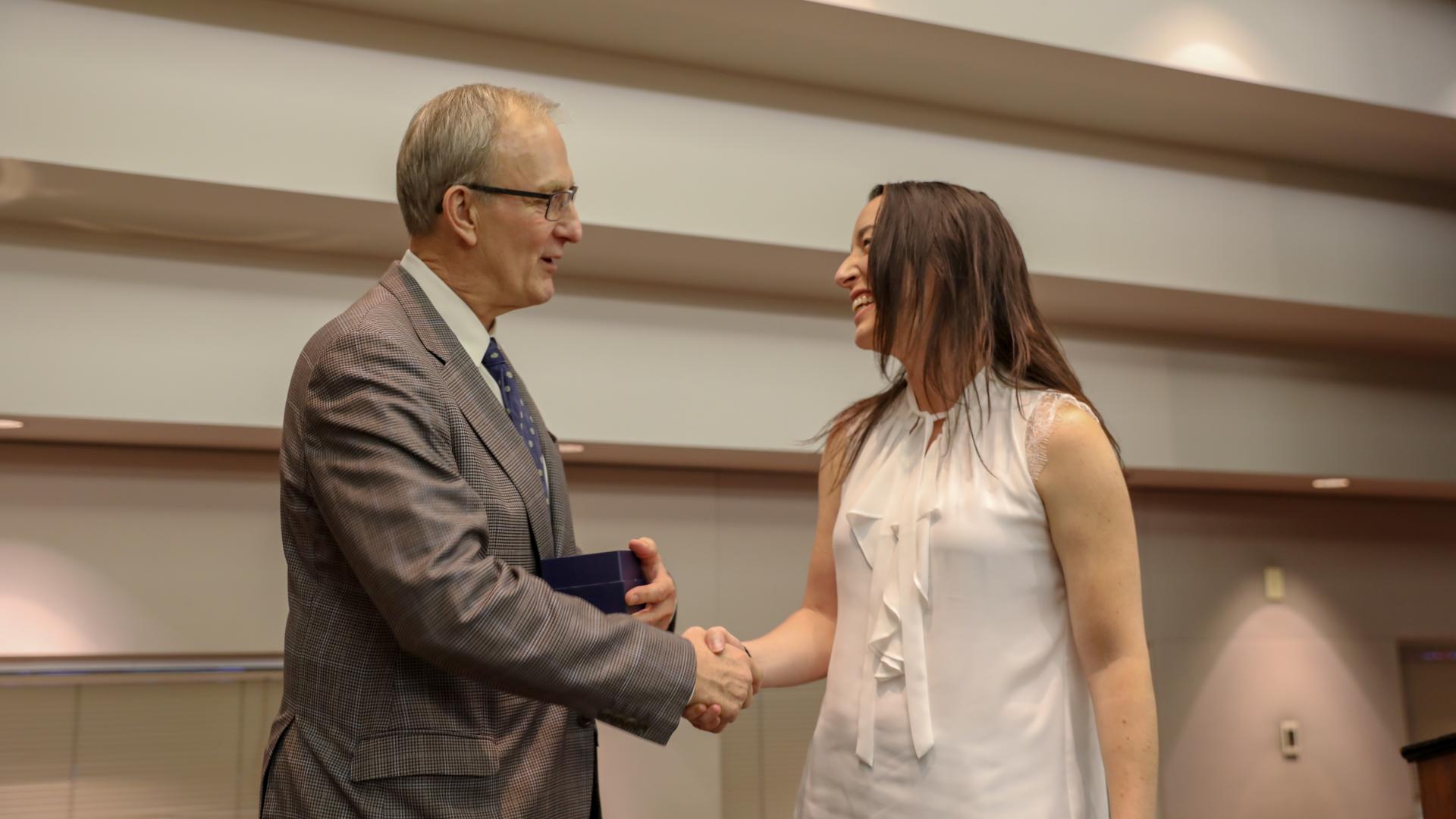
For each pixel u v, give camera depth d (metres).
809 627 2.05
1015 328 1.79
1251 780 5.74
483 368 1.78
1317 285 4.48
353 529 1.51
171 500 3.97
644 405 4.04
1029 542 1.69
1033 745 1.64
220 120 3.10
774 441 4.20
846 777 1.75
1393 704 6.12
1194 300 4.42
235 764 4.04
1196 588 5.82
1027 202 4.07
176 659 3.98
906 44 3.52
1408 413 5.38
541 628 1.50
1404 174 4.68
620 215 3.50
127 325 3.43
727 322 4.21
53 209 3.26
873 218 1.89
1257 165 4.48
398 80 3.30
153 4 3.09
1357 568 6.18
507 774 1.62
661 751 4.61
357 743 1.55
